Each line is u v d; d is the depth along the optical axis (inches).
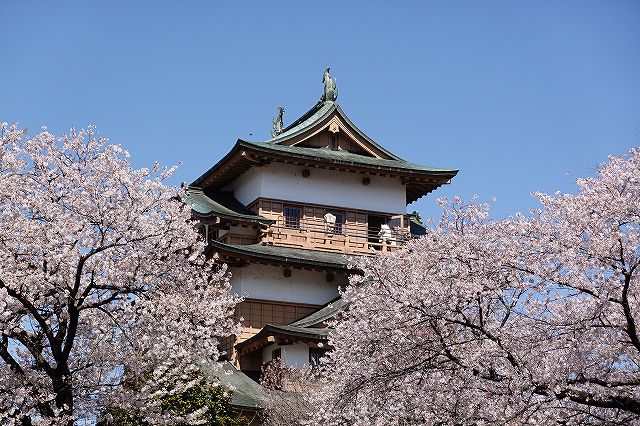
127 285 798.5
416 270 826.2
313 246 1798.7
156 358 796.0
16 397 748.0
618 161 721.6
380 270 879.1
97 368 794.8
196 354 823.1
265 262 1656.0
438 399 816.9
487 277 759.1
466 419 793.6
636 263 682.8
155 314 800.9
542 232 737.0
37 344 780.0
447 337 796.0
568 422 719.7
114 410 798.5
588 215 711.7
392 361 812.6
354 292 954.7
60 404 767.1
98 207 785.6
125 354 791.7
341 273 1742.1
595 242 688.4
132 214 789.2
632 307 725.3
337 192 1863.9
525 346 733.9
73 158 818.8
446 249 791.7
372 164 1851.6
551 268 719.1
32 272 773.9
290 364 1536.7
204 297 849.5
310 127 1888.5
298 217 1822.1
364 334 831.7
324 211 1843.0
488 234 774.5
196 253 850.1
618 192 701.9
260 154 1772.9
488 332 746.2
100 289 800.3
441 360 799.7
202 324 862.5
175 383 888.9
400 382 825.5
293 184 1831.9
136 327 796.6
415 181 1915.6
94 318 818.8
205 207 1755.7
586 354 719.1
